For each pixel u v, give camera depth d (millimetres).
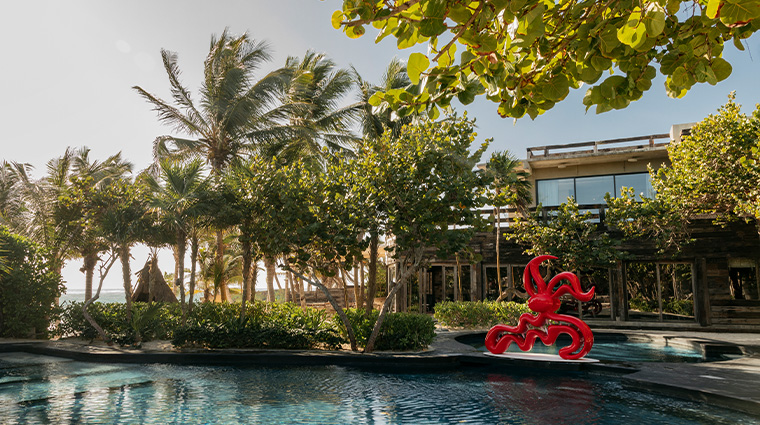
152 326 13633
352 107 20906
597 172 22578
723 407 6828
